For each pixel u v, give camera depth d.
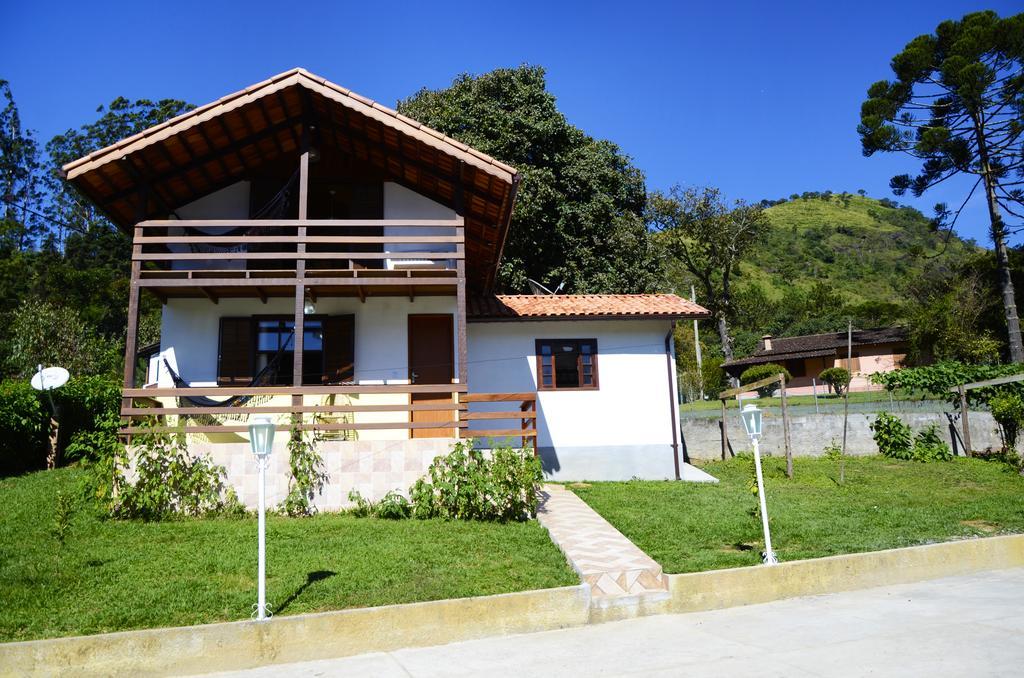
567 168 30.00
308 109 14.39
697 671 6.08
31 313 31.33
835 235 137.50
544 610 7.76
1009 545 10.19
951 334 37.81
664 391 17.94
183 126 13.33
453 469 11.86
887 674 5.75
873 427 20.11
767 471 17.81
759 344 62.44
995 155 30.22
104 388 19.25
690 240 50.53
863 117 30.81
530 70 31.14
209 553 9.30
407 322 15.88
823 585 8.92
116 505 11.49
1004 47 27.78
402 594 7.94
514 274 27.84
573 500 13.80
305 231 13.77
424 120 29.81
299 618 6.93
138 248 13.34
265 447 7.52
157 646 6.52
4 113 57.84
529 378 17.64
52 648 6.31
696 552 9.92
